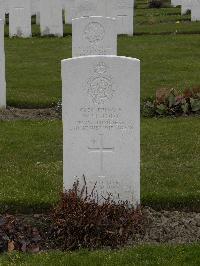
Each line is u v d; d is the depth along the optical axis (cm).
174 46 2141
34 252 775
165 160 1075
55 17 2359
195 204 914
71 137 822
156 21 2705
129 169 827
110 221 793
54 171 1027
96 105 811
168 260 736
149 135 1212
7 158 1096
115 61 799
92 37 1381
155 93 1506
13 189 945
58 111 1427
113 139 820
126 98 809
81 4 2259
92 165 827
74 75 805
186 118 1342
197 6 2628
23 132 1247
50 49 2145
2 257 752
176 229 840
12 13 2362
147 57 1984
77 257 745
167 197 918
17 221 852
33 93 1559
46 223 848
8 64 1925
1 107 1412
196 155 1097
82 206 793
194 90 1407
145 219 851
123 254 749
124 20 2348
